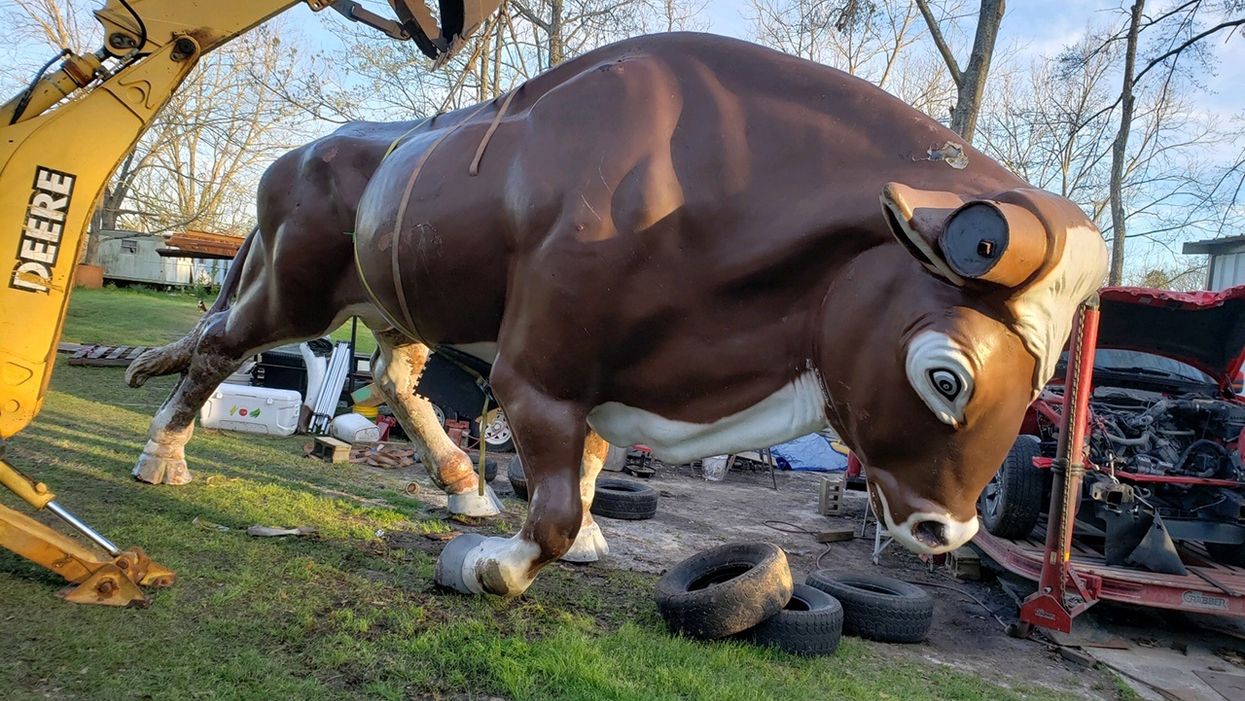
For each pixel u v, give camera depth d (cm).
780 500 862
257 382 992
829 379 278
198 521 439
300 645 303
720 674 328
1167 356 681
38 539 309
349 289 453
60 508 325
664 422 328
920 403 253
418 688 283
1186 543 623
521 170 332
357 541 447
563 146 323
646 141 310
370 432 785
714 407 315
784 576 379
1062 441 473
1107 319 646
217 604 328
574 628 356
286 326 475
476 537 386
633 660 330
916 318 250
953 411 245
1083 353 466
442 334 388
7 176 316
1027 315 236
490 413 495
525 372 333
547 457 337
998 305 237
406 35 406
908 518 268
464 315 369
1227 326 620
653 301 306
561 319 316
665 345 314
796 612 378
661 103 317
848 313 271
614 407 343
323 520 480
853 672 365
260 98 2750
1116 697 400
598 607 401
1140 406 657
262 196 467
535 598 396
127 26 329
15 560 340
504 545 362
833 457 1113
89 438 629
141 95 330
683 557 535
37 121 321
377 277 392
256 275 483
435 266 360
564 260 310
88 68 331
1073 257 230
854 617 436
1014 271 220
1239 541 549
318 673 282
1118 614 545
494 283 349
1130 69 1470
